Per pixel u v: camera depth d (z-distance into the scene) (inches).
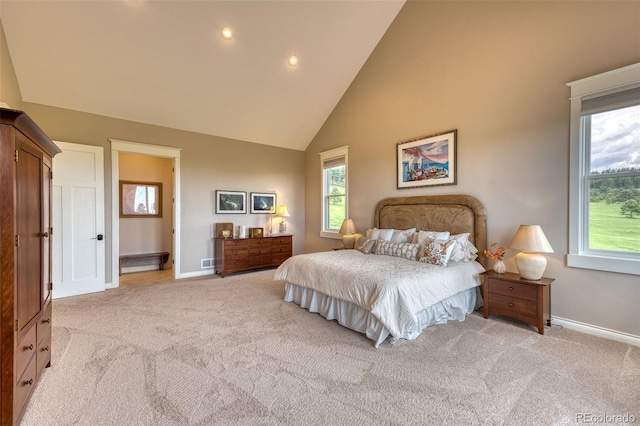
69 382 75.4
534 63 121.4
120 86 159.0
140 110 175.6
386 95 185.6
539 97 120.1
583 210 110.0
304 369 82.4
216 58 160.2
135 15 131.6
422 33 164.1
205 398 69.5
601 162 106.3
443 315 116.8
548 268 117.5
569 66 111.8
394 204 178.2
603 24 103.7
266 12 147.3
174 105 180.7
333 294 115.5
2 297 56.5
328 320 120.1
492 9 134.6
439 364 85.0
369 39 184.1
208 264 211.6
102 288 165.2
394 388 73.5
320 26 163.5
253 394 71.1
